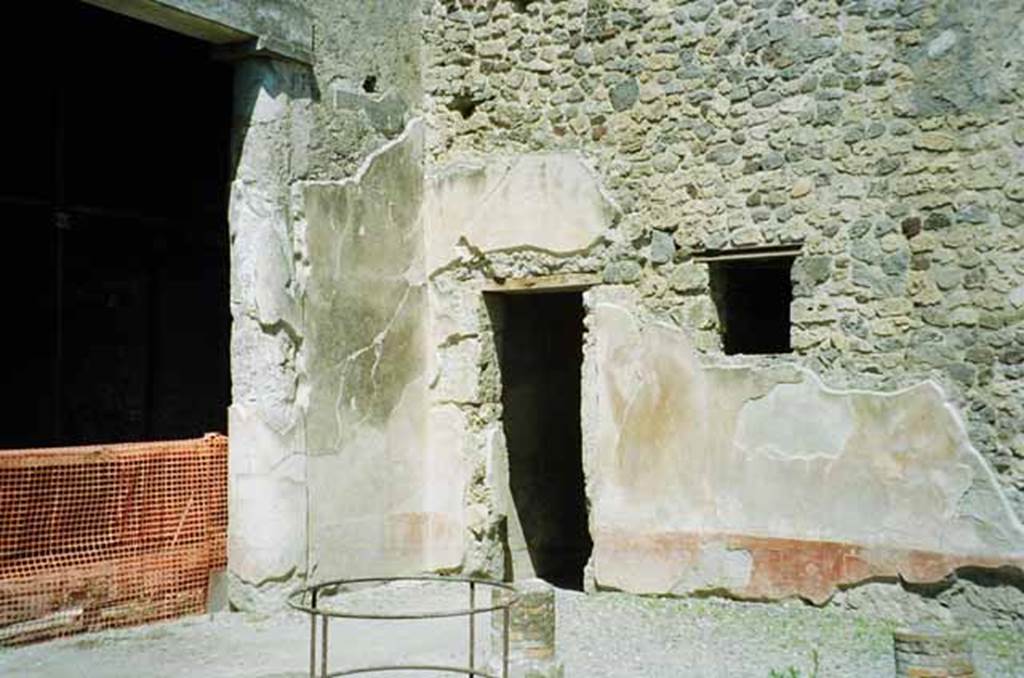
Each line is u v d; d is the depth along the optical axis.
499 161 8.32
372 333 8.13
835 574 7.05
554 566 9.15
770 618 6.99
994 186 6.70
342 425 7.89
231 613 7.36
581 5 8.09
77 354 9.54
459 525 8.38
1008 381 6.61
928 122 6.90
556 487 9.24
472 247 8.40
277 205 7.52
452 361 8.46
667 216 7.71
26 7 8.56
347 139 8.02
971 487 6.67
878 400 6.96
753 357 7.38
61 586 6.70
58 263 8.60
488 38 8.44
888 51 7.04
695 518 7.52
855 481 7.01
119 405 9.80
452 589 8.08
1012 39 6.65
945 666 4.95
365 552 8.02
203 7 6.96
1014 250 6.63
